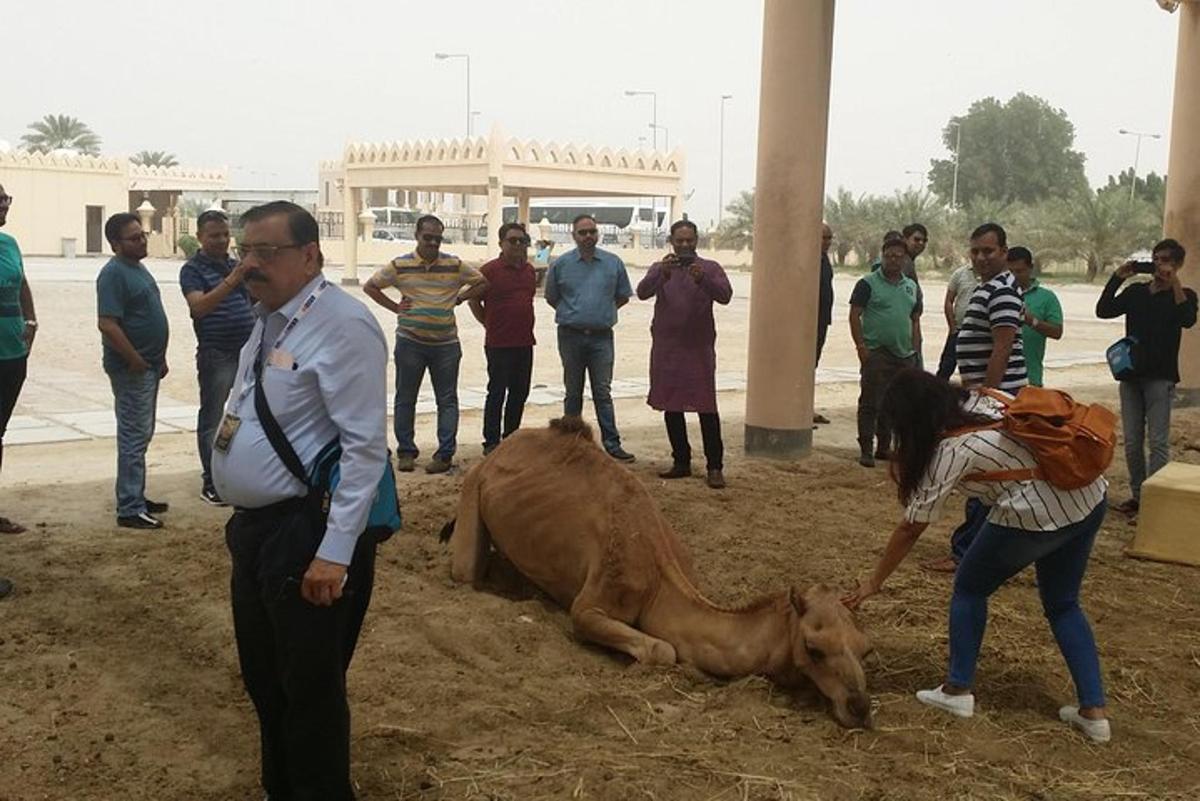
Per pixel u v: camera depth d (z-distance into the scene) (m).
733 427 12.50
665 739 4.80
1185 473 8.16
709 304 9.41
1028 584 7.21
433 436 11.47
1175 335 8.86
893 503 9.23
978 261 7.48
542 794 4.27
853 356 20.56
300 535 3.66
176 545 7.33
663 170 37.75
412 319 9.52
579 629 5.82
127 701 5.11
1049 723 5.17
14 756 4.56
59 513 8.07
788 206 10.41
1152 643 6.25
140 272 7.57
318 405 3.66
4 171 53.56
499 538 6.56
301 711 3.78
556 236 58.78
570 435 6.63
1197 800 4.49
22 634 5.81
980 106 100.25
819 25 10.02
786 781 4.43
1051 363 20.08
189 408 12.58
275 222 3.60
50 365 15.91
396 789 4.30
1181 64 14.62
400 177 34.62
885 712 5.16
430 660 5.66
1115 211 52.47
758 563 7.50
